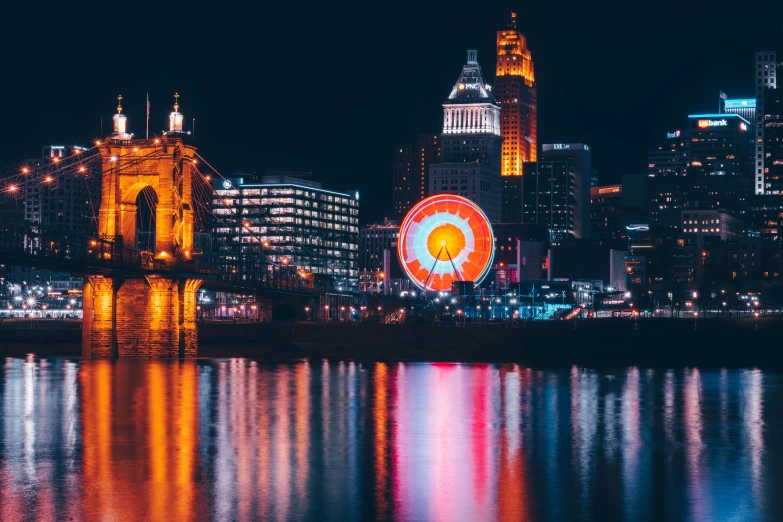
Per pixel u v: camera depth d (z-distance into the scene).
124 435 112.56
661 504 82.69
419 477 91.75
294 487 87.81
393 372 190.88
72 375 176.88
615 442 109.88
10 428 117.06
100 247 199.88
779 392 156.62
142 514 79.56
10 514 79.44
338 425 120.50
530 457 101.12
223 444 107.38
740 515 79.81
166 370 188.88
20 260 172.25
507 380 175.50
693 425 121.75
